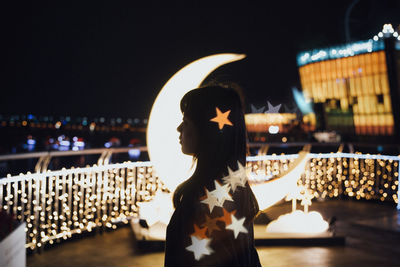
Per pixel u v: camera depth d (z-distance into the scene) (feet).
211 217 3.92
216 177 4.15
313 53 93.81
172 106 19.53
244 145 4.50
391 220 24.17
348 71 87.25
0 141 81.10
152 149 19.70
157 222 20.29
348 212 26.32
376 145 29.86
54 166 52.19
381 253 18.30
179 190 4.28
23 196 16.99
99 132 108.68
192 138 4.35
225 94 4.37
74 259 17.22
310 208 27.22
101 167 20.85
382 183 29.94
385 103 82.23
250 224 4.54
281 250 18.47
